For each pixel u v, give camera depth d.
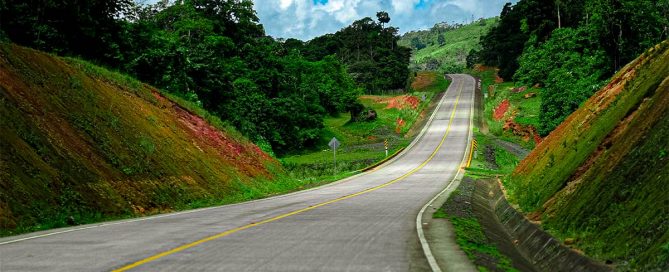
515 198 18.05
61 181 14.88
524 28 100.25
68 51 32.62
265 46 87.62
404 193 24.08
